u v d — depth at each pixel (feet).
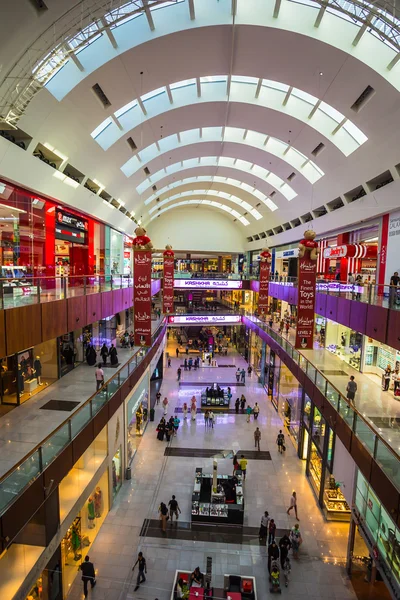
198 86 56.59
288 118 60.95
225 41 44.06
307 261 44.60
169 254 85.92
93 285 47.70
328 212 76.33
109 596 29.40
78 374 47.75
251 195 107.86
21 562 21.91
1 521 18.89
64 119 43.75
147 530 37.14
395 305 36.35
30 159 41.24
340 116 56.13
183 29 41.39
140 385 55.57
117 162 65.00
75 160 52.85
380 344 50.93
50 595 26.43
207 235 150.30
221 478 45.19
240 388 84.17
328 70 45.32
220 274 124.36
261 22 41.16
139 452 53.36
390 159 49.55
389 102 43.37
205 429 61.93
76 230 64.80
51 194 50.21
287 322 78.79
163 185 98.99
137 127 59.41
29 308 31.19
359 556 31.37
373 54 41.16
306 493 44.42
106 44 41.19
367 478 27.81
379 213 55.77
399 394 41.60
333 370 54.80
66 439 27.58
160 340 82.17
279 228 114.01
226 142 76.69
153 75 47.57
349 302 49.03
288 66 47.47
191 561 33.42
